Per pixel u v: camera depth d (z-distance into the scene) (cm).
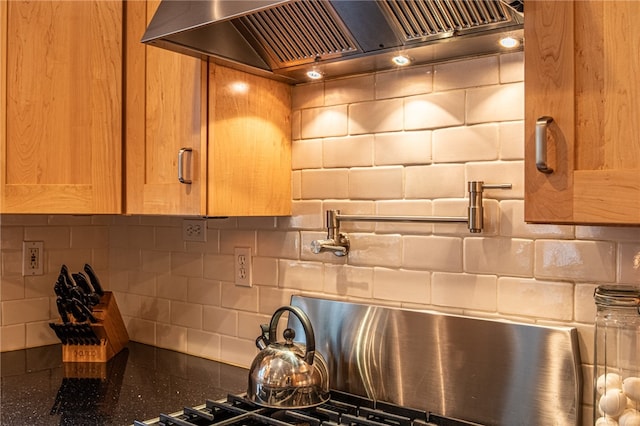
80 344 195
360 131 158
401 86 150
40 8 165
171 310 209
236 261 187
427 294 145
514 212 132
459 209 140
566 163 94
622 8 90
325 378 142
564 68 95
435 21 126
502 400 128
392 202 151
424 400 139
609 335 112
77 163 168
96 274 230
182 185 154
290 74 161
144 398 158
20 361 195
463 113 140
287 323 169
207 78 151
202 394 161
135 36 167
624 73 90
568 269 125
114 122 169
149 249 217
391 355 145
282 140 169
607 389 109
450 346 137
